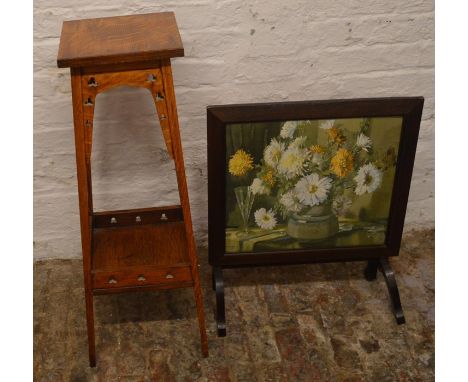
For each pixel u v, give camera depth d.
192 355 1.96
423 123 2.20
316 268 2.27
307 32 1.98
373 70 2.08
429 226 2.43
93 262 1.84
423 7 1.97
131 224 2.01
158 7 1.89
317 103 1.85
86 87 1.54
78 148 1.61
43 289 2.20
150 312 2.11
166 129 1.62
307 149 1.90
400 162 1.94
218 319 2.01
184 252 1.88
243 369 1.91
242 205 1.95
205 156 2.17
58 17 1.87
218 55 1.98
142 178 2.19
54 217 2.22
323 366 1.92
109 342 2.00
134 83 1.55
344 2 1.94
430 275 2.24
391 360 1.94
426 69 2.09
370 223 2.04
